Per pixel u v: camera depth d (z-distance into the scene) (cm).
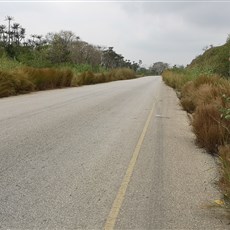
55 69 2670
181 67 4956
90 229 392
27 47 5694
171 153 732
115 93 2252
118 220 415
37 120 1034
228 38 2169
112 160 660
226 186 484
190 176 582
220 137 732
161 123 1100
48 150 708
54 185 516
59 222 404
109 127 991
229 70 1903
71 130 919
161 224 410
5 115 1095
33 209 434
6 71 1880
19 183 518
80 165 619
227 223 416
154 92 2528
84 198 473
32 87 2141
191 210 448
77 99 1711
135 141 829
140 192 504
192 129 943
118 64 10606
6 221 402
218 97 1002
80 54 6919
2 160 625
